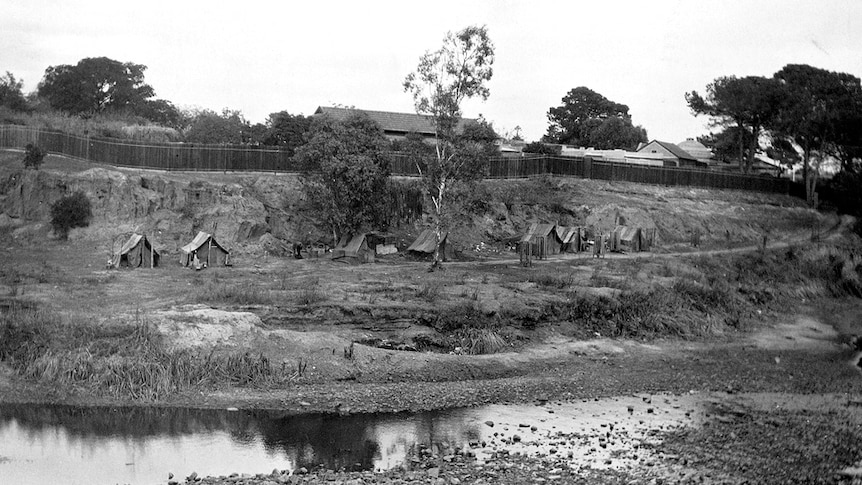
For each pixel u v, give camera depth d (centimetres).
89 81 11412
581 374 4803
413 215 7906
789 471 3180
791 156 11856
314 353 4488
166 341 4275
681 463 3219
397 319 5047
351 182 6775
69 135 7712
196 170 7688
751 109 11144
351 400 4012
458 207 6725
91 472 2984
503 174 9144
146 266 6056
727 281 7325
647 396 4403
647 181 10125
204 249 6203
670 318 6041
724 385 4741
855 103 10650
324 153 6938
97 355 4081
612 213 8612
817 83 10875
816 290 7944
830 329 6750
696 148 14062
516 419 3828
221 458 3161
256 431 3509
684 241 8725
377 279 5903
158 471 3009
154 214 6788
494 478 2967
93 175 6856
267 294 5072
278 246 6931
